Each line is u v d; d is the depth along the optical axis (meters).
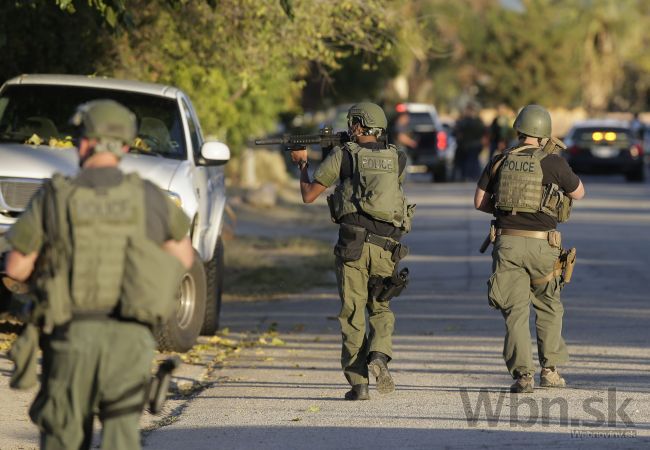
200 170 42.38
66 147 40.09
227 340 43.62
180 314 39.41
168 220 18.88
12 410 30.11
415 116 147.25
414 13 76.44
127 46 53.72
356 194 30.30
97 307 18.50
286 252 72.12
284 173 136.38
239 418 29.75
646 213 96.75
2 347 38.41
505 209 31.84
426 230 85.25
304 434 27.77
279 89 86.62
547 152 31.81
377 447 26.34
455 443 26.61
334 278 62.25
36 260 18.91
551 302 32.72
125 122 19.00
